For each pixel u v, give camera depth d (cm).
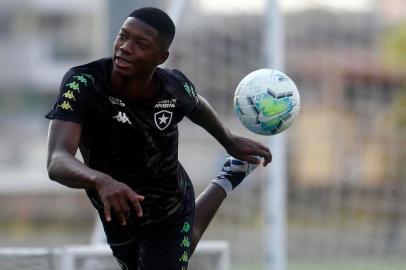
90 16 13838
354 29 3938
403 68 4181
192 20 3241
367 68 3809
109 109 1520
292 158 3547
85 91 1499
